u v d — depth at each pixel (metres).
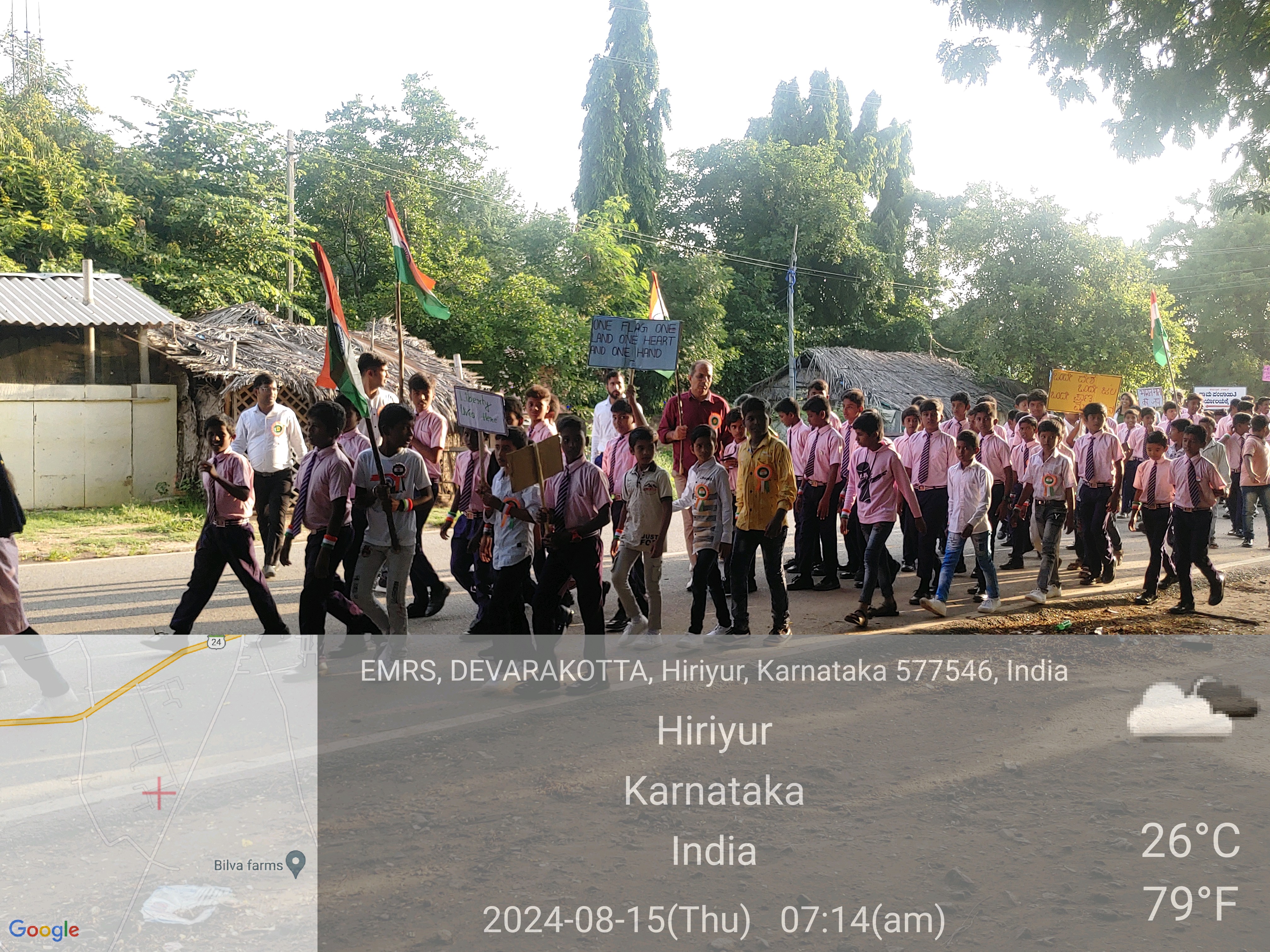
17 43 23.02
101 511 15.84
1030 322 37.12
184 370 17.36
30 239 22.38
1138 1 10.95
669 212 47.38
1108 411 13.01
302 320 28.11
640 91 41.84
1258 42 10.85
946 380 38.09
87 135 24.62
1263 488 13.11
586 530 5.91
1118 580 10.41
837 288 47.41
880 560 7.91
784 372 38.19
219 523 6.25
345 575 6.75
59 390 16.03
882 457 7.77
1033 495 9.12
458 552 7.51
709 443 7.11
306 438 16.81
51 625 7.50
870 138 49.91
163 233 26.08
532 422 8.29
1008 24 11.52
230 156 28.12
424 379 7.99
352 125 35.62
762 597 9.41
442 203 35.19
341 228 32.25
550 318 29.53
